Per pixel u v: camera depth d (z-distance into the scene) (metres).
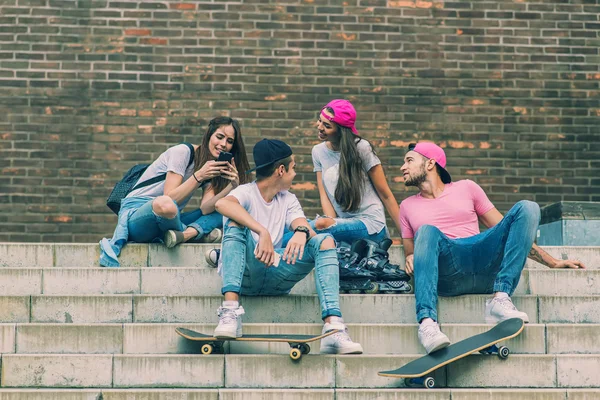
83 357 5.29
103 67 9.45
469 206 6.25
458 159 9.59
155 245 6.64
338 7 9.66
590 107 9.74
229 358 5.27
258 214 5.73
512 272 5.67
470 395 5.08
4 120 9.32
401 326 5.59
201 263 6.64
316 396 5.06
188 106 9.45
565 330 5.57
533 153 9.64
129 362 5.28
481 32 9.75
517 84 9.72
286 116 9.49
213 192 6.84
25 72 9.40
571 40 9.80
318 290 5.45
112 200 6.96
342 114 6.71
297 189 9.41
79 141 9.34
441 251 5.70
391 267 6.21
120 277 6.27
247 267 5.63
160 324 5.56
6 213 9.20
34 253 6.71
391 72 9.62
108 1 9.52
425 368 5.14
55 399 4.98
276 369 5.27
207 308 5.86
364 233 6.59
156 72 9.48
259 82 9.52
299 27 9.62
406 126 9.57
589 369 5.36
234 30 9.57
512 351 5.54
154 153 9.38
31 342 5.51
